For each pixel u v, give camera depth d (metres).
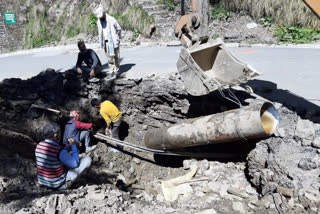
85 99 6.46
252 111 4.04
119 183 5.41
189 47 4.30
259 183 3.90
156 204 4.01
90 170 5.40
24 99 6.08
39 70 7.48
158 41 10.51
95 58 6.13
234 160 4.93
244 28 9.84
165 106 6.04
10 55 11.08
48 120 5.86
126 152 6.16
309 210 3.16
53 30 12.72
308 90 4.96
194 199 3.99
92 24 11.49
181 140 4.83
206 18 4.29
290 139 4.00
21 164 4.56
